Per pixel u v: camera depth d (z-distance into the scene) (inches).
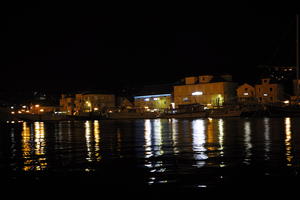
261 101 3868.1
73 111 4899.1
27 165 695.1
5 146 1075.3
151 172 600.1
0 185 533.6
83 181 550.9
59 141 1219.2
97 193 487.8
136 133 1530.5
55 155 832.9
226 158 722.2
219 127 1813.5
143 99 4761.3
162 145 995.9
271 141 1029.8
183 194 470.6
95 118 4355.3
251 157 727.1
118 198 465.4
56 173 611.5
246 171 588.4
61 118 4448.8
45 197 476.4
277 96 3818.9
